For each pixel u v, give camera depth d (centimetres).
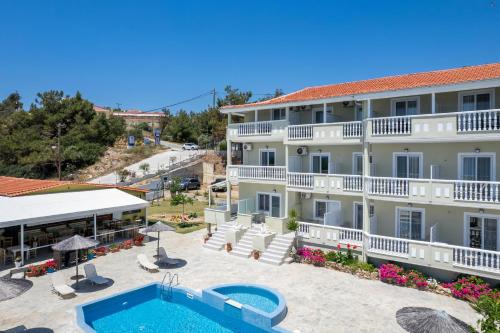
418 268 2067
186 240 3027
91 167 7325
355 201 2562
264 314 1567
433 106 1986
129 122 12838
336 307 1719
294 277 2119
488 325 1234
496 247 1969
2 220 2242
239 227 2738
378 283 2017
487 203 1809
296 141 2583
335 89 2950
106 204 2889
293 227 2448
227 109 3023
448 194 1909
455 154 2116
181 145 9956
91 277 2047
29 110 8556
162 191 5394
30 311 1695
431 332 1111
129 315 1775
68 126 8312
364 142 2228
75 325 1557
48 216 2450
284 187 2905
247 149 3133
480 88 1919
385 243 2100
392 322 1570
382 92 2142
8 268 2281
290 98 2925
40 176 6944
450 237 2119
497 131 1784
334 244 2347
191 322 1708
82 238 2041
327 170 2703
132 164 7450
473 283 1805
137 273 2214
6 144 7275
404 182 2050
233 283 2005
